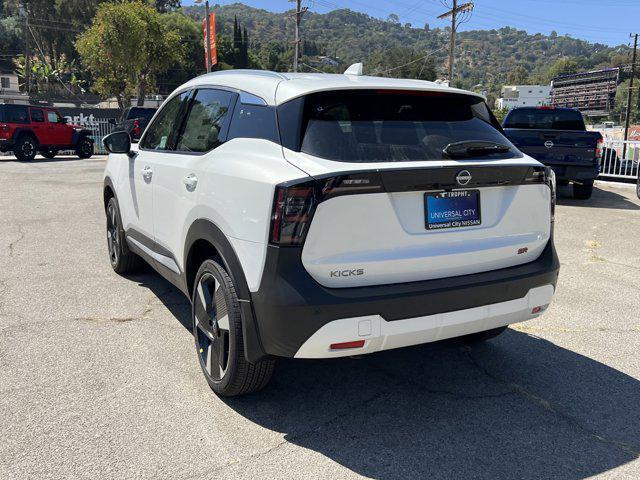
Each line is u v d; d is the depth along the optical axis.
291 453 2.88
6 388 3.47
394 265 2.93
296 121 3.04
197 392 3.49
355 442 3.00
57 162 20.31
